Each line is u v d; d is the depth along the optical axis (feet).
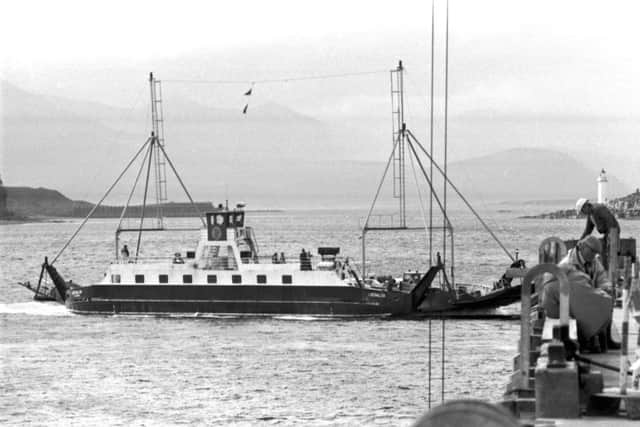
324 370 440.86
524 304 122.62
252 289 618.85
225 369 451.53
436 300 606.96
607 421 115.55
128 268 640.58
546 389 118.11
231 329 584.40
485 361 444.96
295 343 526.98
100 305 641.81
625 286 153.69
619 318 189.78
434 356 462.60
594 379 121.08
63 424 341.41
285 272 616.80
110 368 459.32
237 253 625.41
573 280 141.69
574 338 143.23
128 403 376.27
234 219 629.10
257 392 391.45
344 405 362.33
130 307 637.71
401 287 629.10
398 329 570.46
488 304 608.60
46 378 431.84
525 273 121.60
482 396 361.92
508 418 71.56
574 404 117.70
